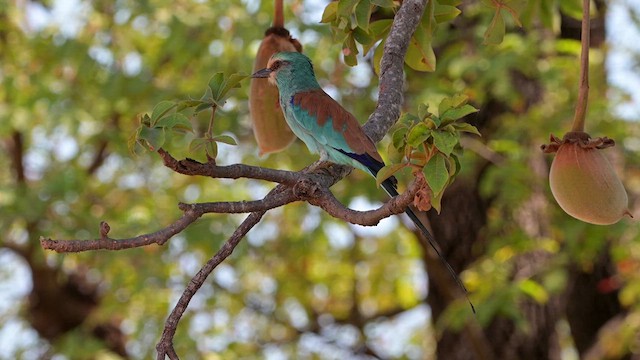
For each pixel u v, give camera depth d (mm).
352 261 19031
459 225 12352
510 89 11766
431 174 4570
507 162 12070
